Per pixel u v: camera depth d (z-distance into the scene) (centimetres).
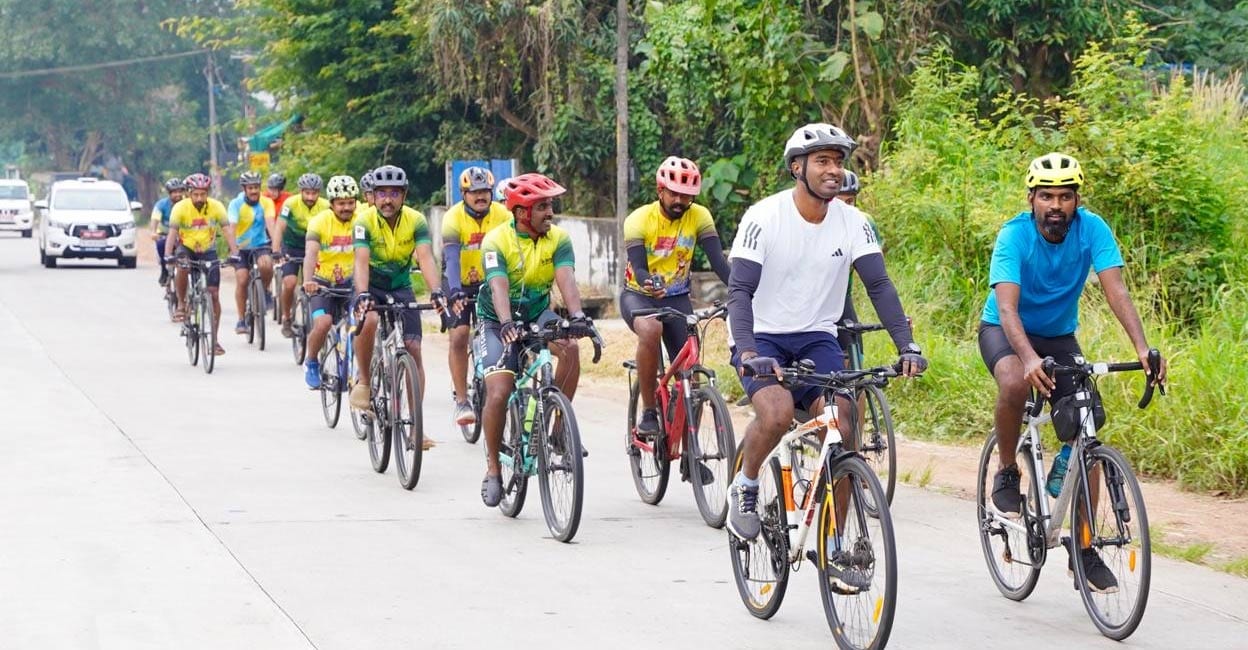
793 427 701
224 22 3909
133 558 824
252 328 2016
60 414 1374
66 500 982
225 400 1492
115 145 8150
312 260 1288
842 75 1834
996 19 1889
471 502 1008
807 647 670
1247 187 1448
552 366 922
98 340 2038
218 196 6175
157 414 1387
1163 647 668
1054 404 718
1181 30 2198
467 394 1252
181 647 657
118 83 7694
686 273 1006
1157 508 969
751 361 650
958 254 1536
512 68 2689
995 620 717
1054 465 720
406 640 673
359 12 3106
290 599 743
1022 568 746
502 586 776
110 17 7588
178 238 1977
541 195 910
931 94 1734
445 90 2911
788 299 703
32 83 7575
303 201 1806
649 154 2631
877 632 613
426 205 3088
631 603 745
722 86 2073
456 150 2953
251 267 2062
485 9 2575
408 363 1046
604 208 2736
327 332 1294
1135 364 674
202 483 1053
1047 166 703
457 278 1106
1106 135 1459
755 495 705
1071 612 732
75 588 757
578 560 838
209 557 830
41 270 3638
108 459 1144
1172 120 1490
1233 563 818
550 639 679
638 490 1028
